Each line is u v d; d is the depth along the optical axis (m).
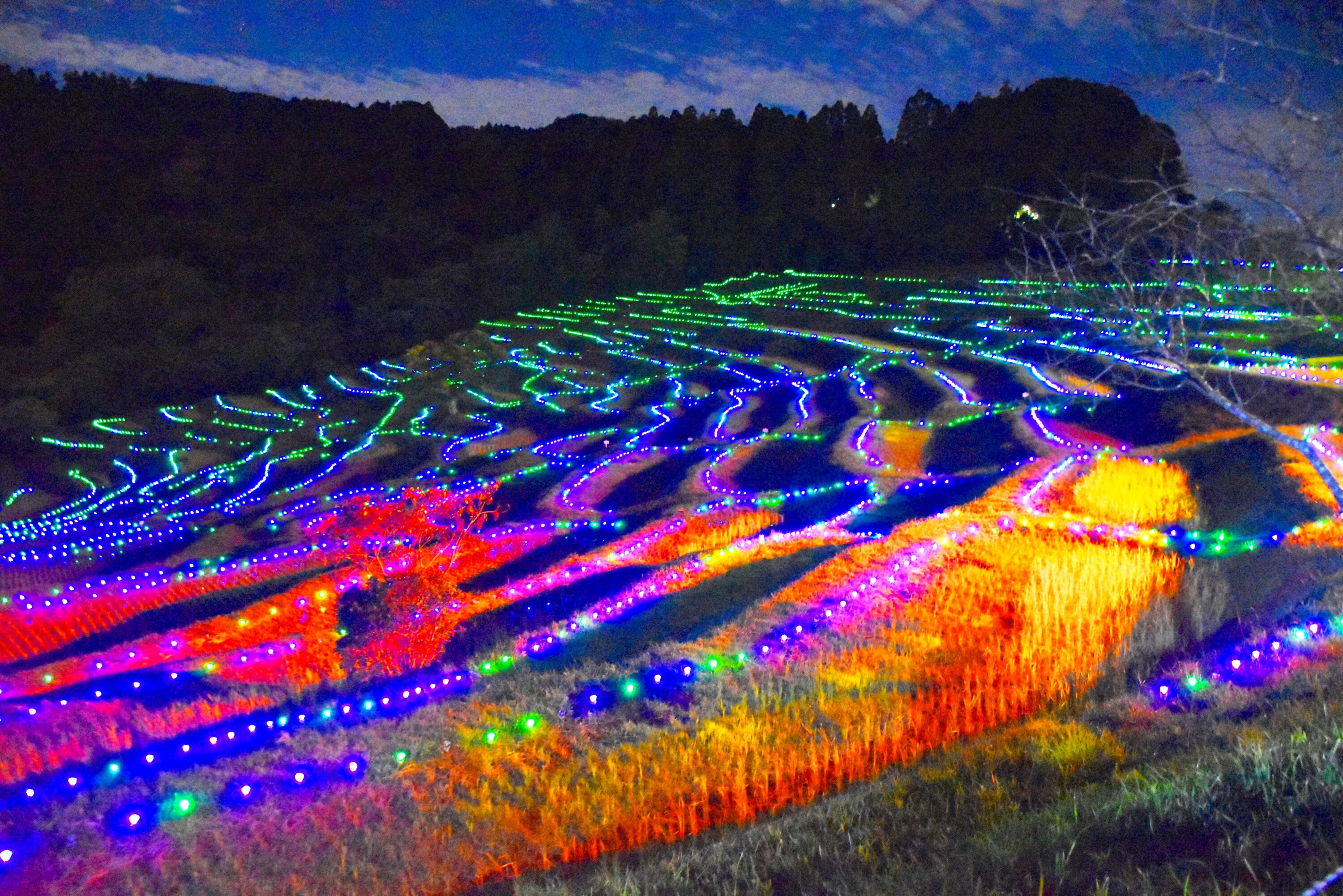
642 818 7.04
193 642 14.34
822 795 6.98
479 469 28.47
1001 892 4.15
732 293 54.44
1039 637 8.67
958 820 5.59
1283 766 4.59
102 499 30.91
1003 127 51.25
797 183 60.59
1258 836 4.03
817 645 9.77
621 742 8.27
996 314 38.97
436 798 7.89
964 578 10.92
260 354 47.47
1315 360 19.36
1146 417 19.36
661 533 17.67
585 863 6.75
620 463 25.92
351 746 9.13
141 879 7.34
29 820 8.44
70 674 13.73
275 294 56.53
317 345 50.19
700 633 10.92
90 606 18.12
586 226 63.00
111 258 55.75
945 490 16.91
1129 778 5.41
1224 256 5.21
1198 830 4.28
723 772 7.35
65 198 58.38
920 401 27.77
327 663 12.14
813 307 47.44
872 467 20.52
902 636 9.62
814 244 56.94
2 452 36.59
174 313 50.00
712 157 62.81
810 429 26.81
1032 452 18.81
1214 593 9.37
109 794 8.82
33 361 47.09
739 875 5.49
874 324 41.72
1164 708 7.09
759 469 23.06
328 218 62.53
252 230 60.03
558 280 56.75
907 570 11.55
